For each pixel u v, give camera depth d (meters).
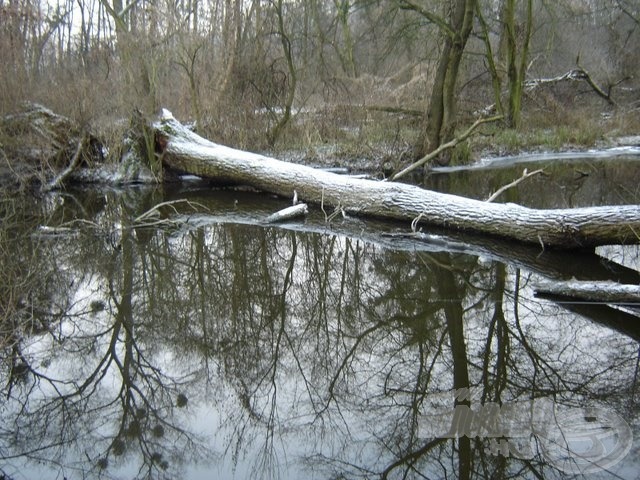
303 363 4.25
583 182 11.55
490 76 18.03
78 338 4.67
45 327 4.88
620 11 20.66
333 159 12.73
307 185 9.06
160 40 10.70
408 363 4.17
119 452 3.19
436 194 7.92
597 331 4.55
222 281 6.10
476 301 5.25
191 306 5.39
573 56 20.59
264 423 3.46
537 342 4.39
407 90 15.04
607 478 2.78
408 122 14.02
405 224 8.02
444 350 4.34
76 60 11.70
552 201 9.52
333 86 14.65
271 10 13.32
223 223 8.32
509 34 16.06
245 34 13.16
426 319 4.93
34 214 8.72
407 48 15.01
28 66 10.64
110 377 4.04
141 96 10.48
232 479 2.94
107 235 7.73
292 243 7.38
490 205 7.35
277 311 5.27
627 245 6.59
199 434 3.36
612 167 13.51
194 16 11.90
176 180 11.23
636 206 6.24
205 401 3.74
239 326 4.95
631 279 5.66
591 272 5.90
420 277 5.97
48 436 3.35
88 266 6.50
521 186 11.13
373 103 14.38
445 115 13.16
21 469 3.04
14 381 3.99
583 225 6.36
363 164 12.59
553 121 17.59
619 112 18.19
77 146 10.87
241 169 9.84
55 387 3.91
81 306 5.35
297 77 14.27
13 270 5.29
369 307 5.28
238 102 12.65
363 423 3.43
